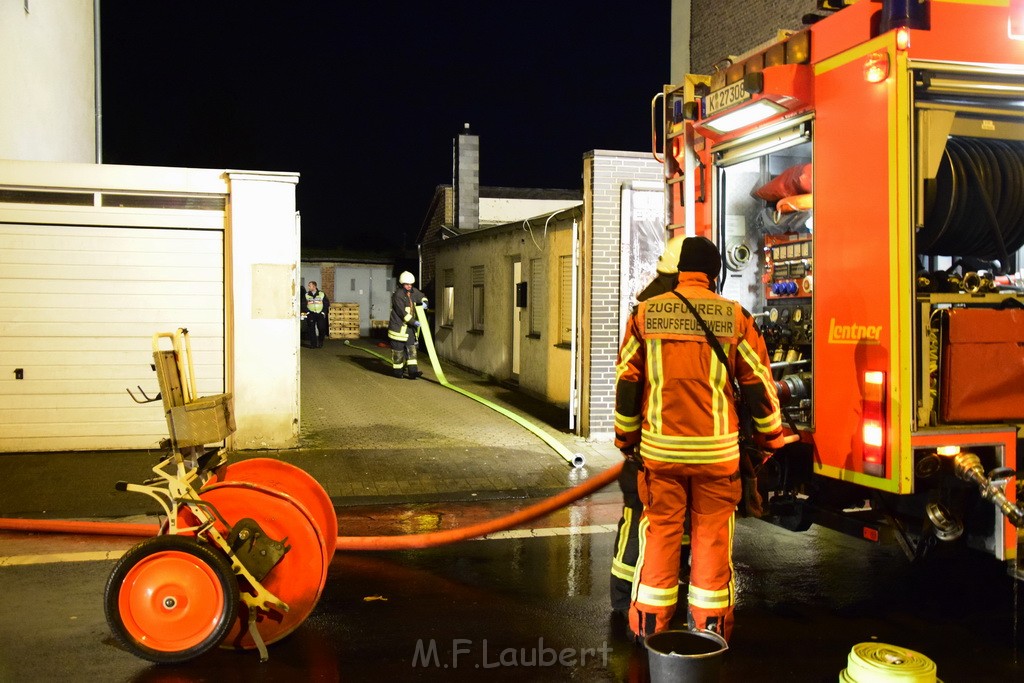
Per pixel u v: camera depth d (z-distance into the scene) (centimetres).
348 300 2919
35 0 1247
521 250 1372
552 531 671
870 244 425
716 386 405
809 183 523
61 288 877
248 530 423
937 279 448
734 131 540
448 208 2469
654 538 418
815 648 450
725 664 428
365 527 675
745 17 1691
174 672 417
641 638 429
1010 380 432
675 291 418
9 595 520
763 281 577
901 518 461
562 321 1201
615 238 991
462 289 1770
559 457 907
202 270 903
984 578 564
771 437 416
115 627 413
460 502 751
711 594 409
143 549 411
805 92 460
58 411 880
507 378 1454
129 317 890
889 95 415
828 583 554
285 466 486
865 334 428
